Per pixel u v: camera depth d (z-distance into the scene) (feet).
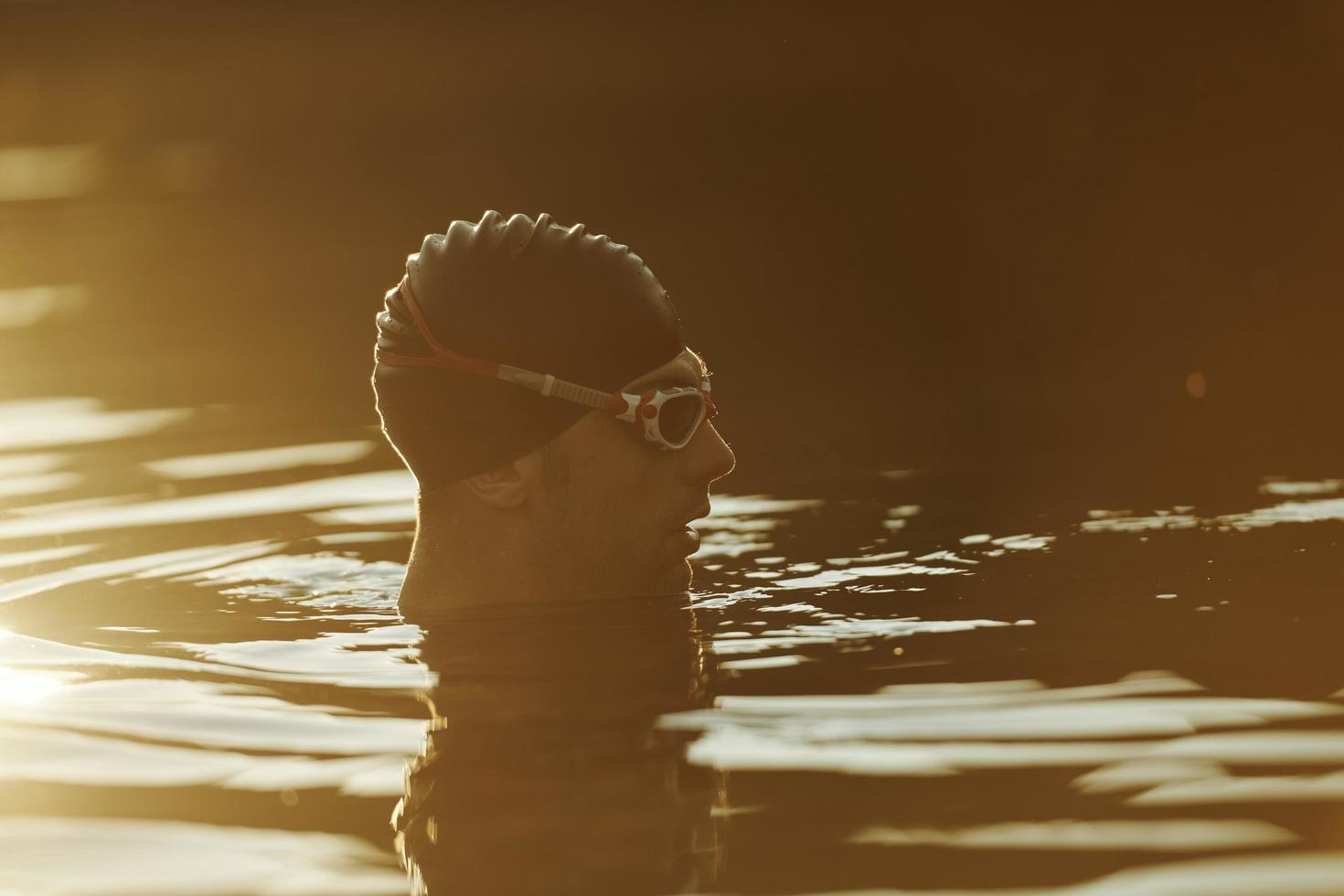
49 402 82.38
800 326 94.58
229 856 21.31
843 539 45.50
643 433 37.99
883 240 124.06
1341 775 22.38
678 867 20.24
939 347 85.76
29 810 23.36
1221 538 41.32
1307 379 67.97
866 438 63.16
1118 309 93.09
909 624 33.76
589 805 22.74
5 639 36.11
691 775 23.79
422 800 23.22
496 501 38.32
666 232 135.74
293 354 96.37
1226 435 57.62
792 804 22.35
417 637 35.01
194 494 58.29
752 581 40.34
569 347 37.73
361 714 28.22
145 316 114.32
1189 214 120.57
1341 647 29.30
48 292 128.67
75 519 54.03
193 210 171.01
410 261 39.86
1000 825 21.15
